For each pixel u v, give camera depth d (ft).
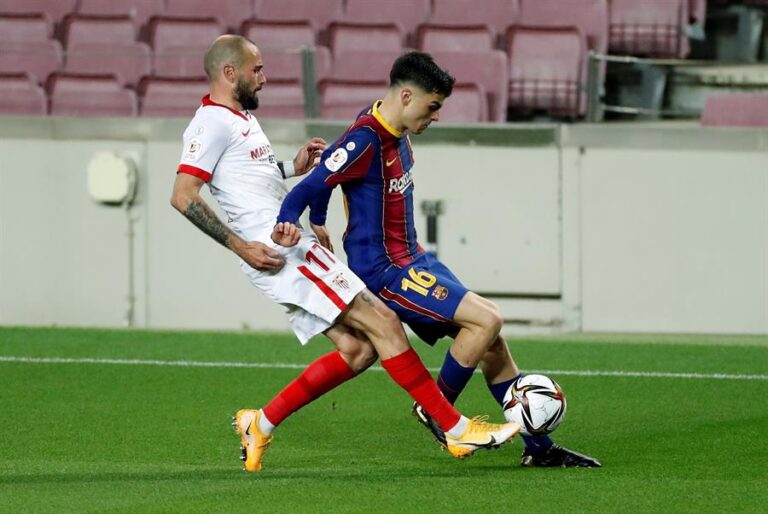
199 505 54.80
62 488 58.59
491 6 138.21
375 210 61.98
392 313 61.26
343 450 69.62
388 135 61.21
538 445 64.08
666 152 111.14
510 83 127.54
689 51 142.10
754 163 110.32
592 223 112.68
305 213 114.01
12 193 116.78
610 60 120.98
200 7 142.20
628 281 112.68
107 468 64.23
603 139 111.75
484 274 114.32
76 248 116.67
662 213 111.75
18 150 116.37
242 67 61.52
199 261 115.85
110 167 114.52
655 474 62.28
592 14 134.41
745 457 66.85
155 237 116.06
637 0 135.74
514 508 54.34
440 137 113.50
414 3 139.85
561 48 127.24
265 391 87.30
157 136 115.24
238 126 61.46
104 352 101.81
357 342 62.03
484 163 113.39
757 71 133.28
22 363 96.89
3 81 125.70
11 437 72.49
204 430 74.69
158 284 116.37
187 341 107.24
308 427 75.72
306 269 61.11
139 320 116.88
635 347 104.22
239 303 115.96
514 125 112.68
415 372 60.80
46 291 117.19
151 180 115.65
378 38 132.98
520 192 113.29
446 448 63.36
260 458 63.21
